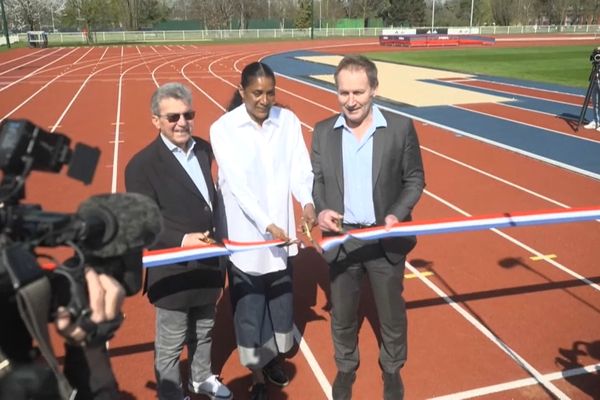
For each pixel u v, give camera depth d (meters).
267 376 3.34
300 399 3.24
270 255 2.92
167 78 22.28
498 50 37.12
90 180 1.21
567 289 4.59
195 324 2.99
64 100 16.14
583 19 69.94
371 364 3.56
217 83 20.64
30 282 0.93
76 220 1.02
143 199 1.15
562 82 19.86
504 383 3.35
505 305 4.32
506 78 21.16
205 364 3.08
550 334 3.89
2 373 1.04
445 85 19.05
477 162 8.93
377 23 66.62
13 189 1.04
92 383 1.22
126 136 11.12
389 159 2.77
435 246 5.55
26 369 1.05
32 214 1.02
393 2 72.31
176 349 2.82
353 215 2.88
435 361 3.58
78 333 1.01
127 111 14.17
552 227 6.04
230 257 2.98
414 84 19.30
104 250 1.08
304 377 3.44
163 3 74.31
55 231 1.00
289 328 3.12
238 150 2.84
